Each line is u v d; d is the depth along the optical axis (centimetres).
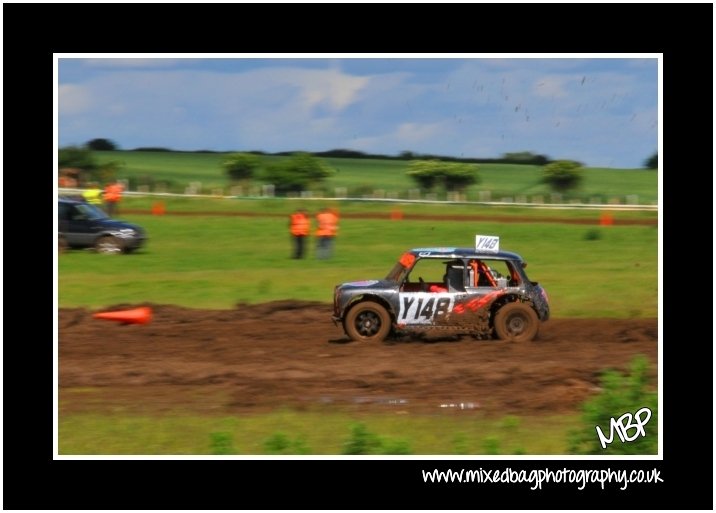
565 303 5597
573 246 8869
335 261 7669
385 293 4134
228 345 4238
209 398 3334
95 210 8044
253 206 13388
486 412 3170
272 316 5028
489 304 4141
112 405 3241
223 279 6431
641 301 5659
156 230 9869
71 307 5144
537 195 19300
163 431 2964
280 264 7438
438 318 4128
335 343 4266
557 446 2841
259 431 2959
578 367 3778
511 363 3828
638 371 2966
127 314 4766
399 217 11725
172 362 3891
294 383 3534
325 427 2994
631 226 11038
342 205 14050
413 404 3256
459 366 3775
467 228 10394
